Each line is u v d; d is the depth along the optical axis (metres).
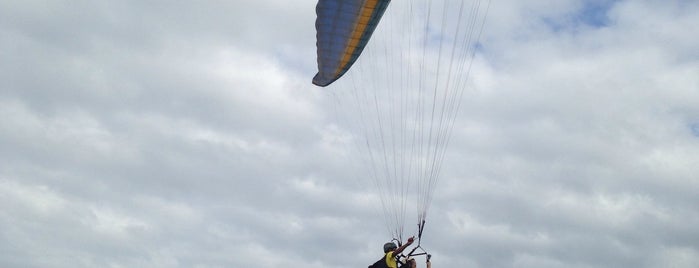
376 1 15.16
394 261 13.66
